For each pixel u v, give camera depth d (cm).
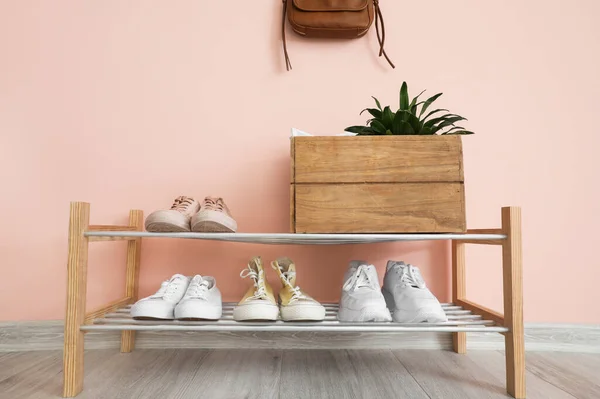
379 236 85
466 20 133
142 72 129
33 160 125
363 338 121
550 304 125
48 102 127
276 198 127
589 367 105
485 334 120
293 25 126
